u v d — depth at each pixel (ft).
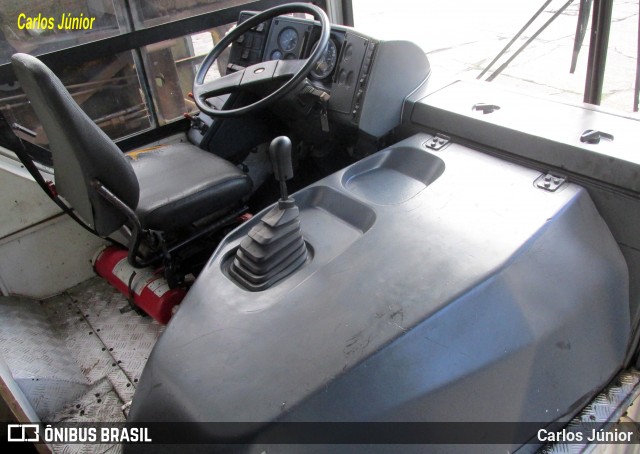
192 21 6.99
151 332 6.28
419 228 3.99
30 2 5.88
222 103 7.31
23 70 4.22
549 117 4.80
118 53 6.63
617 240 4.27
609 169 4.07
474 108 5.14
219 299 3.77
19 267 6.75
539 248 3.77
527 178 4.42
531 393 3.64
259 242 3.76
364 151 6.31
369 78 5.35
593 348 4.00
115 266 6.57
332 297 3.53
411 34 8.69
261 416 2.93
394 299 3.41
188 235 5.86
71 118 4.28
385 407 3.06
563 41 7.40
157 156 6.38
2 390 3.99
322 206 4.64
